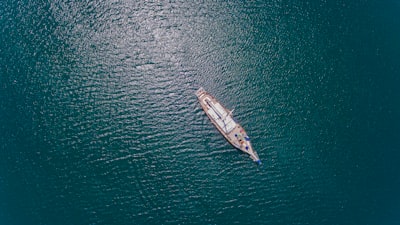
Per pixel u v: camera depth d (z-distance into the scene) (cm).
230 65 9600
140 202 8344
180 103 9188
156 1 10256
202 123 9012
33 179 8388
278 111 9219
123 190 8400
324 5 10331
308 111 9244
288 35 9950
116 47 9675
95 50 9612
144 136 8850
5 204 8206
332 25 10088
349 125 9169
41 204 8206
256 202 8531
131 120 8975
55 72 9312
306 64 9662
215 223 8325
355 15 10206
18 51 9494
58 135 8750
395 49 9869
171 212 8331
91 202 8262
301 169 8825
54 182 8381
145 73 9444
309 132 9081
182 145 8825
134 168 8588
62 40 9675
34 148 8625
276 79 9494
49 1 10069
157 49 9706
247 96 9331
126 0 10219
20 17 9875
